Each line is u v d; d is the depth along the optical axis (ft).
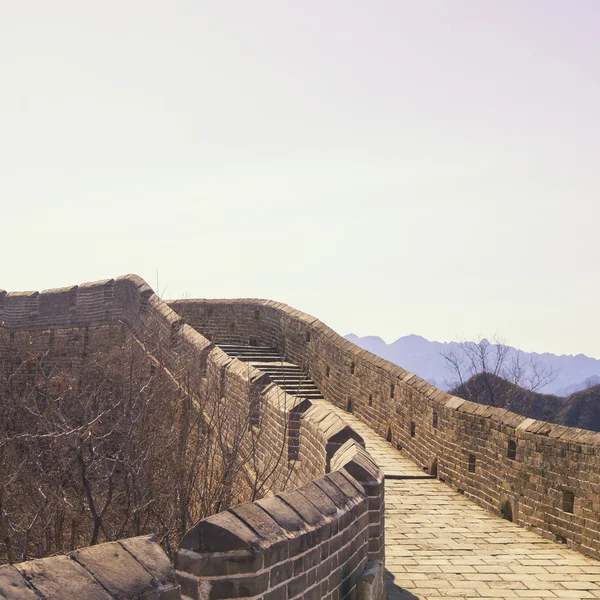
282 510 16.42
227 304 95.86
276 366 83.66
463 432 49.88
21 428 45.21
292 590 15.55
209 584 13.88
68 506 38.73
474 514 45.03
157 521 38.58
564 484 39.14
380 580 22.59
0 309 89.15
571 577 33.04
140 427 42.32
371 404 67.15
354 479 21.99
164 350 58.34
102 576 10.78
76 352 85.46
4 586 9.77
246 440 47.62
